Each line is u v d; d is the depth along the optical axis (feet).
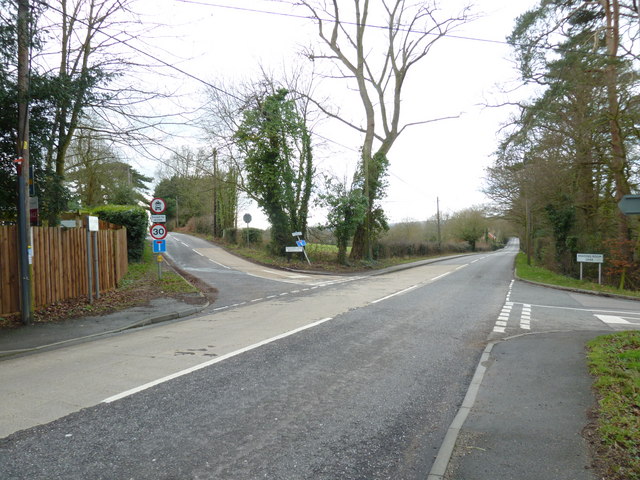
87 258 39.45
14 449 12.15
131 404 15.67
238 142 88.33
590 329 31.73
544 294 57.98
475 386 17.93
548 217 92.43
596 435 12.59
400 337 27.68
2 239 30.83
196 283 62.13
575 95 67.97
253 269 86.79
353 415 15.07
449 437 12.94
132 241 75.10
